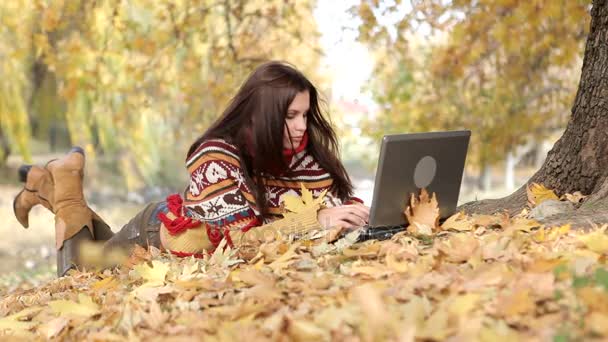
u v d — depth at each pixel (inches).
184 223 136.2
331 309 80.3
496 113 372.8
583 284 79.0
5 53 537.3
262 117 134.6
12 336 101.7
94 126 706.8
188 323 90.2
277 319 82.4
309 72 355.9
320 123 147.1
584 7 261.1
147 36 334.6
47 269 455.8
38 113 671.1
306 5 343.6
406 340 68.7
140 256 138.7
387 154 122.3
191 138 448.1
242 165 137.4
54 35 360.2
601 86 147.8
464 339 68.2
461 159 134.1
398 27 295.3
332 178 148.9
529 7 271.3
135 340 88.0
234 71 325.1
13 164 920.3
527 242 108.9
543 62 354.0
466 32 297.7
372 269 99.4
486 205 161.5
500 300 77.0
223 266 120.3
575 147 151.5
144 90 372.2
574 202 144.3
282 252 122.8
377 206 126.0
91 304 109.5
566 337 65.9
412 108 365.1
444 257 104.3
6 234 630.5
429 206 129.3
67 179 173.5
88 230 172.6
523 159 1035.3
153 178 793.6
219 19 385.1
